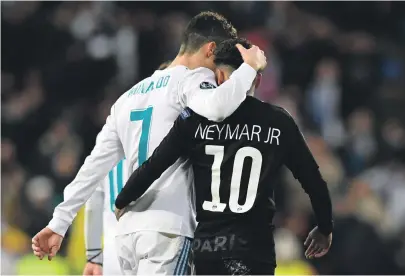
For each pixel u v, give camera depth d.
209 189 15.60
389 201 43.69
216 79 16.33
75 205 16.73
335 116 52.47
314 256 16.72
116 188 17.98
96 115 45.47
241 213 15.34
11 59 51.97
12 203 35.75
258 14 55.91
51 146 41.75
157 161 15.82
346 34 58.59
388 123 51.16
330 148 47.91
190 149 15.84
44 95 49.19
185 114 15.84
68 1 54.00
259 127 15.55
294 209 35.84
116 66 49.97
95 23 51.38
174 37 51.50
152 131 16.41
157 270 16.05
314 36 55.94
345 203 33.28
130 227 16.39
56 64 49.91
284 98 49.41
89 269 19.08
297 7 59.34
